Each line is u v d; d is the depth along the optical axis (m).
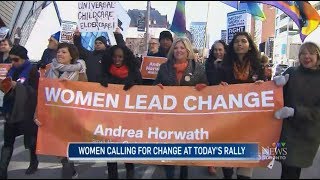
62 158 5.09
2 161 4.95
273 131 4.54
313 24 6.94
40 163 5.82
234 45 4.85
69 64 5.23
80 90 4.85
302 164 4.32
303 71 4.37
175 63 5.06
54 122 4.80
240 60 4.88
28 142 5.04
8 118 4.91
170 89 4.83
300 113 4.26
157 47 8.74
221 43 6.36
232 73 4.89
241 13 9.44
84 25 7.84
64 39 9.01
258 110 4.60
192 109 4.76
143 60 8.51
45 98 4.82
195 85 4.95
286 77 4.45
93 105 4.84
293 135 4.38
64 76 5.15
